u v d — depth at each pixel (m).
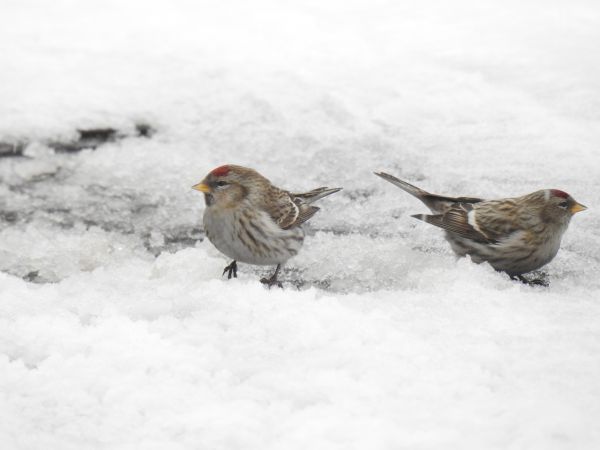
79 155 13.38
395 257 10.88
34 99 14.04
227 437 6.39
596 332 7.73
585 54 15.65
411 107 14.41
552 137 13.48
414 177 12.82
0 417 6.85
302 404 6.77
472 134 13.70
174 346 7.71
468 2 18.00
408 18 17.33
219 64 15.30
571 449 5.92
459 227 10.54
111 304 9.07
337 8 17.81
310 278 10.89
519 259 10.31
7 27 16.22
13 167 13.07
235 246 10.56
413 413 6.50
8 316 8.66
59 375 7.33
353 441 6.21
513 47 15.99
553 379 6.86
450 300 8.57
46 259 11.34
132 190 12.78
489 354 7.29
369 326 7.82
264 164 13.25
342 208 12.34
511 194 12.09
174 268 10.51
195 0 17.97
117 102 14.20
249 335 7.89
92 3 17.52
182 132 13.88
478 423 6.32
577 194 12.00
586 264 10.73
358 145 13.55
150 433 6.56
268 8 17.70
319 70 15.34
